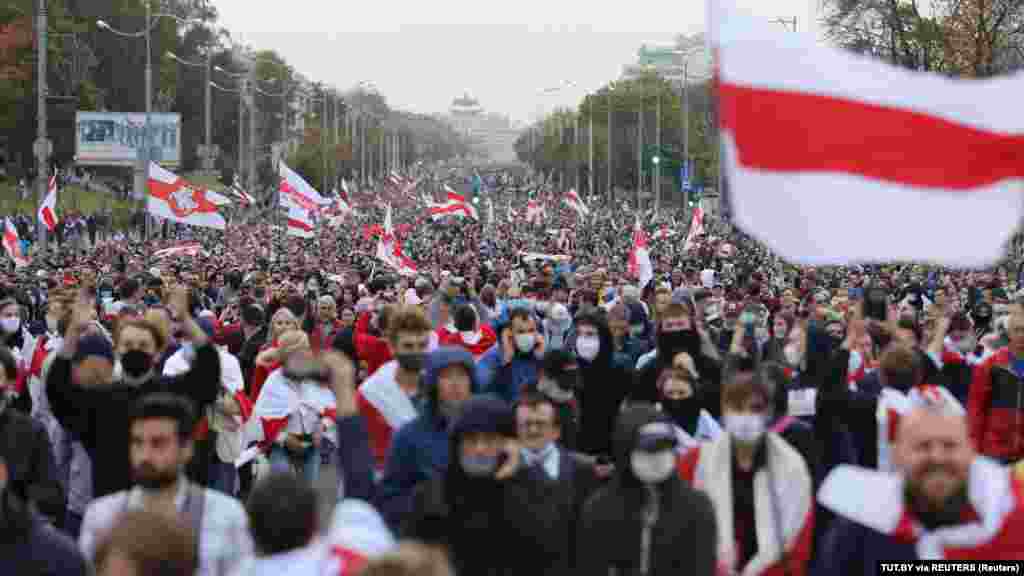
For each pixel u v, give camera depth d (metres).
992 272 96.88
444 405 19.45
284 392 28.83
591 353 27.22
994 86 16.12
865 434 26.12
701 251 130.25
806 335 28.72
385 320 34.06
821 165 15.98
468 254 123.62
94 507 18.00
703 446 20.23
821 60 16.12
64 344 23.84
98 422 23.55
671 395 24.00
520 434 19.44
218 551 17.66
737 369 24.44
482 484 17.11
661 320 27.16
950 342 35.28
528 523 17.08
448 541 17.11
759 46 16.05
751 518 19.70
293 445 28.75
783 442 19.81
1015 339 27.53
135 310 39.75
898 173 16.05
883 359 23.70
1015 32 119.38
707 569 17.05
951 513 15.32
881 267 108.56
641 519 17.06
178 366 29.94
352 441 18.56
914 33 126.12
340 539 14.81
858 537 16.77
